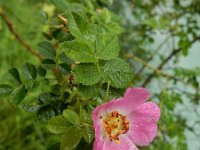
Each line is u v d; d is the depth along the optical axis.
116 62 0.13
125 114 0.13
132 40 0.36
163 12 0.33
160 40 0.41
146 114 0.13
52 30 0.18
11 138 0.36
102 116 0.13
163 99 0.28
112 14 0.19
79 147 0.13
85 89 0.13
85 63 0.13
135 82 0.31
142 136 0.14
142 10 0.34
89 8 0.17
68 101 0.14
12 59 0.40
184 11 0.31
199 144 0.38
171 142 0.33
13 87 0.15
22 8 0.44
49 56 0.15
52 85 0.15
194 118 0.38
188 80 0.30
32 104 0.15
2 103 0.36
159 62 0.38
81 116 0.13
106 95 0.13
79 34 0.13
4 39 0.41
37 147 0.35
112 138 0.13
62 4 0.17
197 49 0.42
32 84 0.15
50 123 0.13
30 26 0.41
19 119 0.36
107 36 0.13
